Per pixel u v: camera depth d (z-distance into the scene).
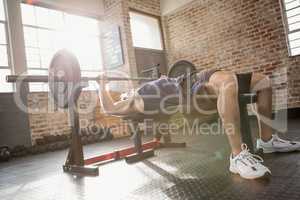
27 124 4.02
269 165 1.30
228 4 5.11
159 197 1.08
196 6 5.66
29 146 3.94
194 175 1.35
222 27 5.24
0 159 3.21
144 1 5.91
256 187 1.03
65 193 1.34
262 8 4.65
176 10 6.03
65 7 4.96
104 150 3.26
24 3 4.47
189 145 2.48
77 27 5.23
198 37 5.66
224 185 1.11
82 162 1.89
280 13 4.44
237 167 1.19
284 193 0.93
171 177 1.38
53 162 2.69
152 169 1.65
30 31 4.49
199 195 1.04
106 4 5.55
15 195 1.42
